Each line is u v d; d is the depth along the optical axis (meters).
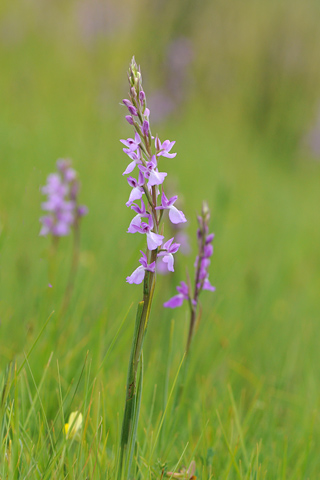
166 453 3.30
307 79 18.64
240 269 7.89
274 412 4.42
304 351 5.97
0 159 8.69
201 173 11.50
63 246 6.40
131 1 17.48
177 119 15.26
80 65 15.37
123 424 2.65
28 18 16.58
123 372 4.05
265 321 6.64
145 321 2.56
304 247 10.50
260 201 11.87
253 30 18.83
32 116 11.48
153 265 2.51
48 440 3.24
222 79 18.16
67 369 3.98
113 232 7.29
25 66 14.13
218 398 4.49
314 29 19.23
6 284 5.14
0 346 4.02
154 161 2.52
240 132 17.02
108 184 9.34
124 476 2.66
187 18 17.58
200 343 4.97
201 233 3.31
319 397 4.60
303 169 17.19
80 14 16.64
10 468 2.62
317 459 3.89
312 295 8.22
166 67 15.78
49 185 4.72
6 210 6.04
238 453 3.60
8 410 2.92
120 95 13.97
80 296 5.31
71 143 10.52
